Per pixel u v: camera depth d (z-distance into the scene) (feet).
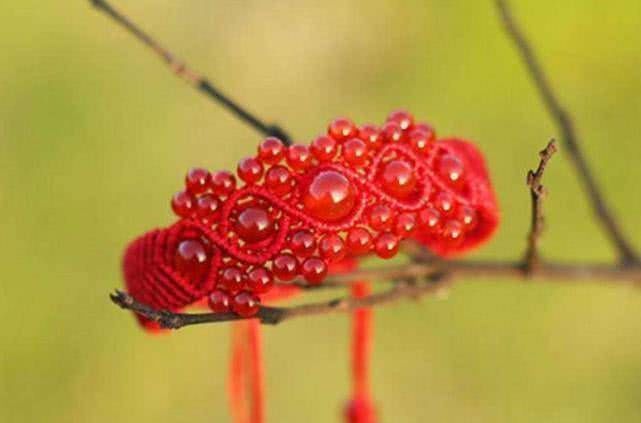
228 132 2.07
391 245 1.00
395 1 2.19
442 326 1.93
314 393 1.90
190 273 0.99
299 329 1.93
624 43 2.12
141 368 1.93
